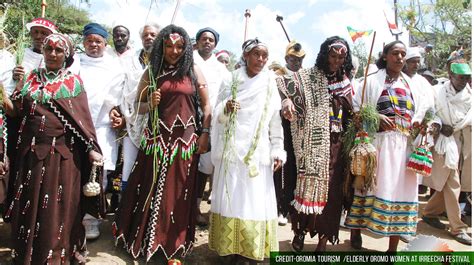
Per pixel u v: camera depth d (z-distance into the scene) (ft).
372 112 13.05
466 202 19.98
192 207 12.46
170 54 11.70
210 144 13.05
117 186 15.25
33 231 10.27
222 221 11.97
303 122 13.00
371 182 13.03
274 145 12.38
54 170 10.44
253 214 11.77
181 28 11.76
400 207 13.51
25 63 12.75
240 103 12.00
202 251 13.58
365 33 13.30
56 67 10.79
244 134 11.91
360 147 12.98
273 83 12.32
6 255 11.77
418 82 14.80
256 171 11.75
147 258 11.64
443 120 17.08
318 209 12.59
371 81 13.99
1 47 12.50
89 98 13.51
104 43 14.34
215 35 16.19
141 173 12.23
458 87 17.07
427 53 33.37
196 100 12.34
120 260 12.05
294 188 13.62
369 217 13.74
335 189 13.10
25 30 13.28
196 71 12.30
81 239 11.16
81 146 11.08
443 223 18.88
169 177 11.85
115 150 14.15
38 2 28.50
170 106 11.83
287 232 16.15
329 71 13.23
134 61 15.21
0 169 10.49
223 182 12.13
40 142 10.43
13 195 10.69
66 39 10.93
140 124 13.03
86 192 10.77
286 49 18.38
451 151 16.71
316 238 16.05
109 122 13.96
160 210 11.82
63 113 10.57
